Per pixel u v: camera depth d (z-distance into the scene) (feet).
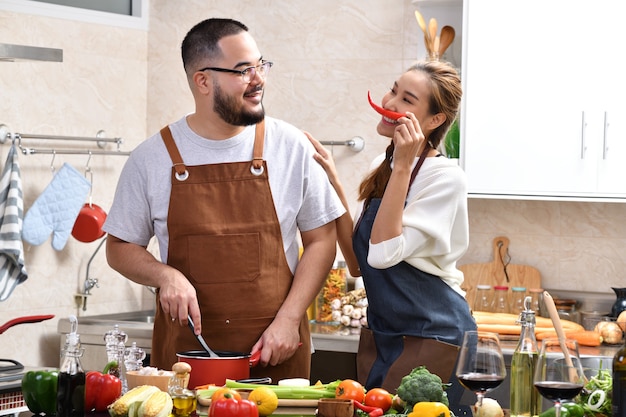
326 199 9.85
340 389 7.68
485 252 14.74
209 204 9.53
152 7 16.25
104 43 15.58
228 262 9.52
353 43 15.24
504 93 13.35
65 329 14.34
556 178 13.20
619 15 12.87
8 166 14.03
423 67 9.38
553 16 13.12
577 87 13.07
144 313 15.80
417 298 9.20
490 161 13.44
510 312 14.15
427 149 9.41
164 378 8.00
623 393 6.73
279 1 15.61
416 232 8.97
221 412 7.18
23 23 14.53
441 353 9.08
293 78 15.57
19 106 14.38
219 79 9.30
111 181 15.70
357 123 15.26
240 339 9.53
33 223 14.16
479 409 7.25
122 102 15.90
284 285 9.68
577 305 14.25
